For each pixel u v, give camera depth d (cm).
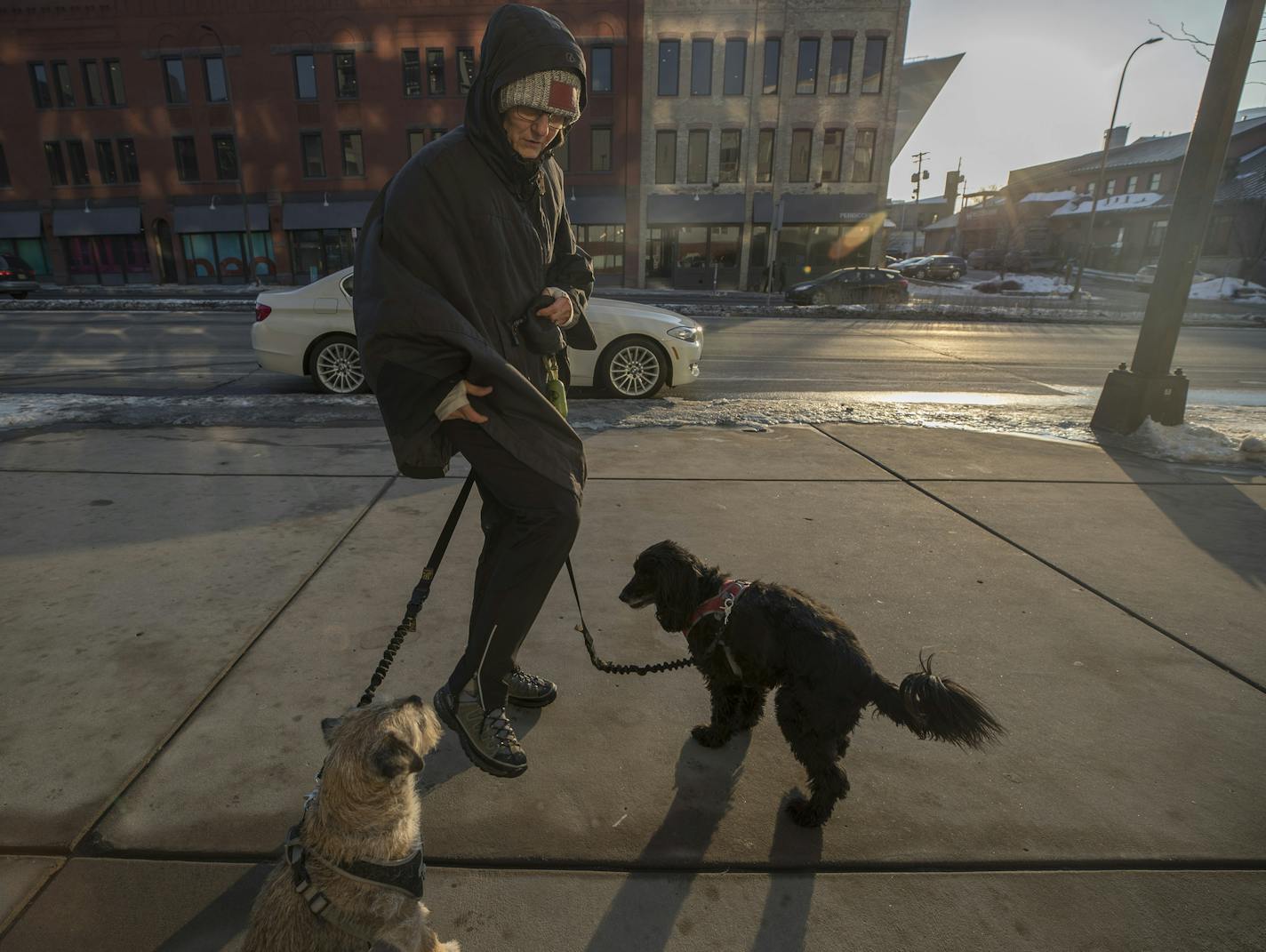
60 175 3316
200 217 3297
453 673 234
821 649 220
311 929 156
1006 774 252
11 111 3219
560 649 320
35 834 211
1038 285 3988
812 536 449
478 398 208
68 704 268
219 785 231
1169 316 704
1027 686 301
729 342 1515
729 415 794
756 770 254
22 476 523
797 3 3095
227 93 3203
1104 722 280
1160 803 239
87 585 359
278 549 406
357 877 153
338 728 154
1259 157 4203
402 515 462
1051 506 517
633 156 3253
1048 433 747
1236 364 1434
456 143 207
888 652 321
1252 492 555
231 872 201
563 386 262
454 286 205
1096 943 190
